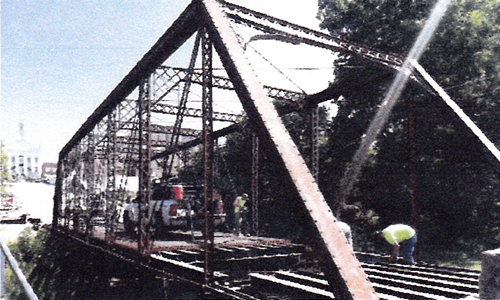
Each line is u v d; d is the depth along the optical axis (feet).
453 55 72.43
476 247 72.49
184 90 37.45
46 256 64.13
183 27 28.35
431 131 73.82
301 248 36.47
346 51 35.32
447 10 68.80
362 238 74.74
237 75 18.84
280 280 25.64
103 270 51.72
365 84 39.29
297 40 33.45
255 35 31.58
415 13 75.97
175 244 38.27
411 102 61.00
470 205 75.46
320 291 21.83
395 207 80.64
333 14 88.89
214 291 23.94
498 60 71.97
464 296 21.01
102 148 79.87
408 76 35.04
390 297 21.06
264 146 16.21
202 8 24.12
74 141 84.64
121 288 43.21
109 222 51.80
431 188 75.87
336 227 12.79
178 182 53.06
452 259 63.41
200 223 49.93
